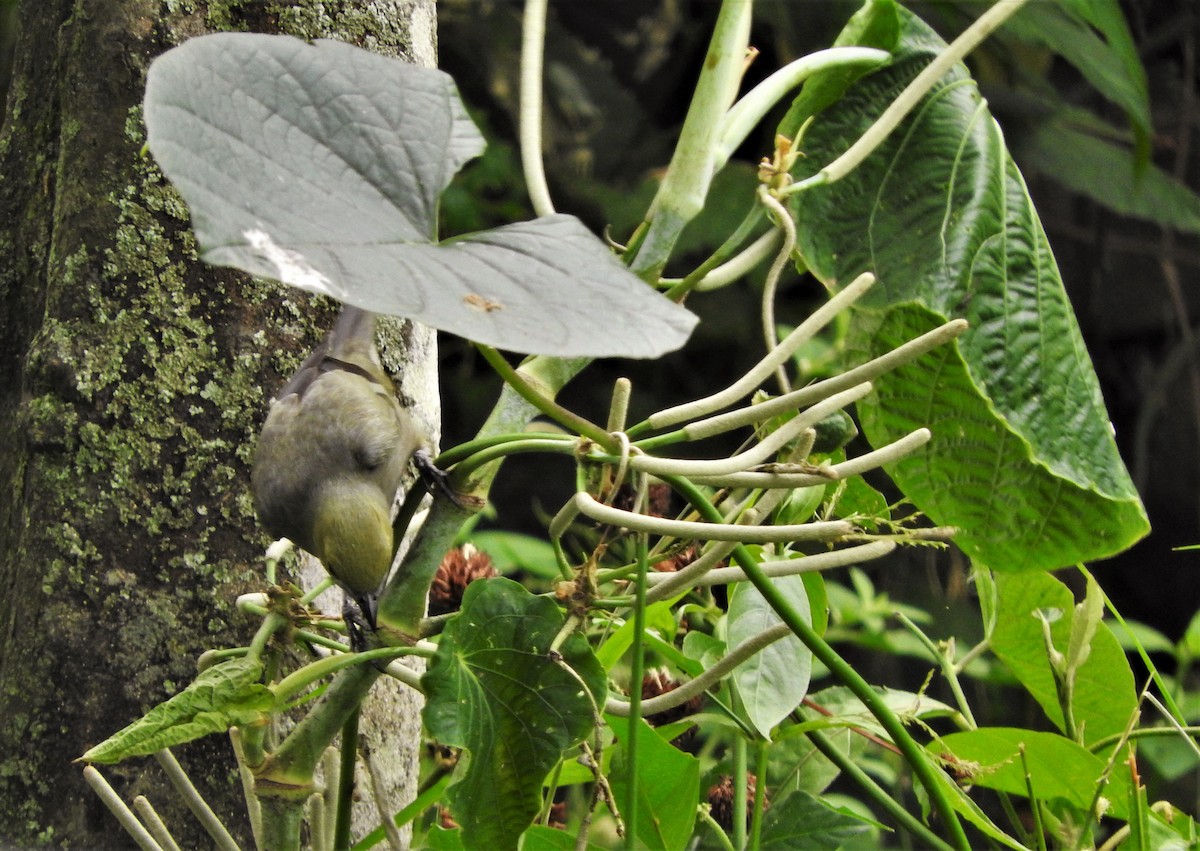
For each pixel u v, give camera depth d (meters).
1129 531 2.12
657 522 1.98
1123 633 2.57
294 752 2.01
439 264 1.94
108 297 2.12
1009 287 2.13
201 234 1.91
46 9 2.17
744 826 2.09
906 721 2.11
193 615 2.11
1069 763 2.09
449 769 2.12
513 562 2.52
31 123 2.17
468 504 2.00
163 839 2.01
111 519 2.11
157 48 2.12
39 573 2.11
